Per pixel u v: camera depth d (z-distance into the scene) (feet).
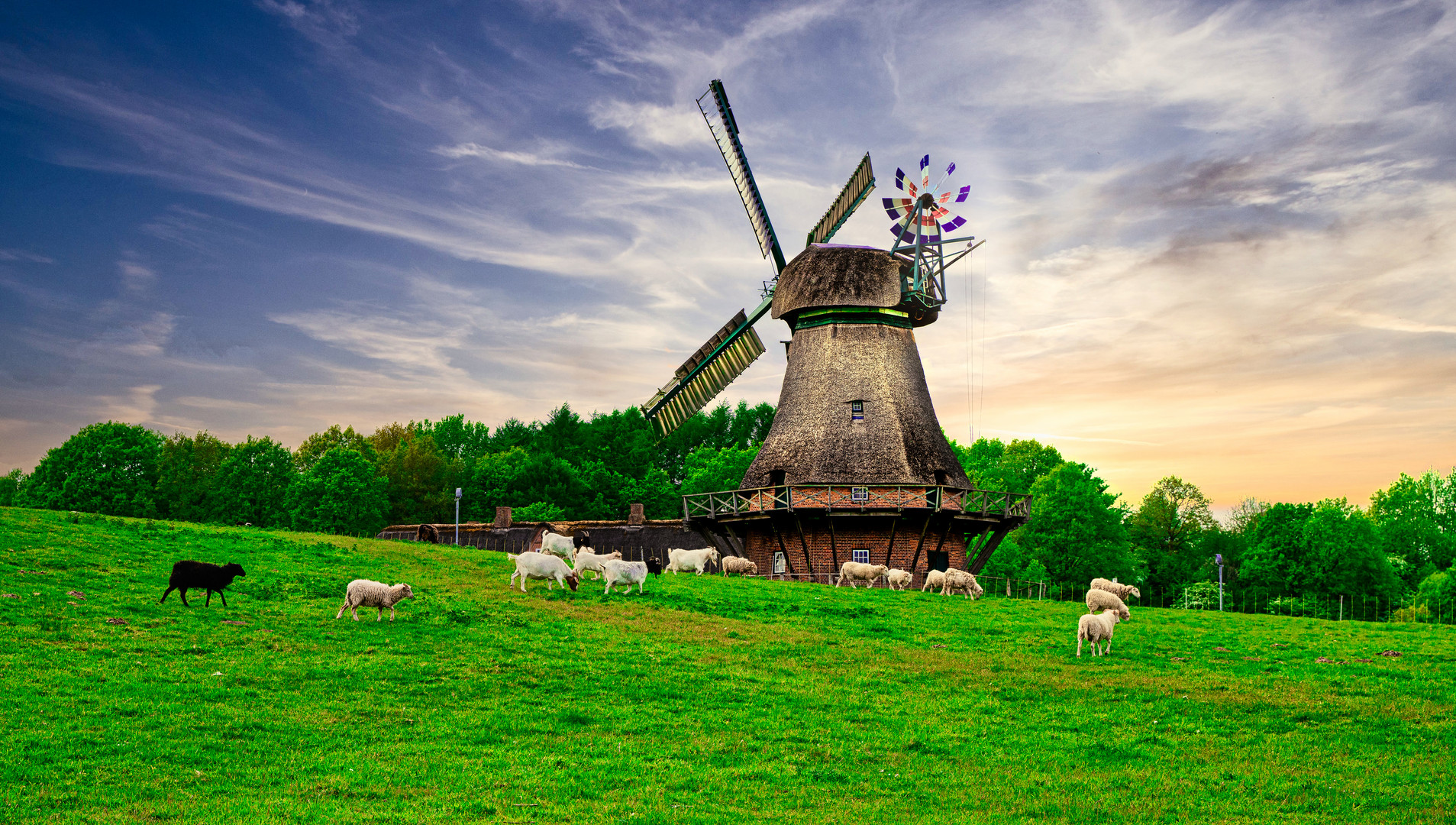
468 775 57.98
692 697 78.23
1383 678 91.56
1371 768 64.44
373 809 51.90
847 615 119.55
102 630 83.71
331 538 154.40
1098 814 55.83
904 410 179.52
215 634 86.74
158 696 68.44
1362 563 258.78
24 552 110.73
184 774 55.11
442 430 475.72
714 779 59.57
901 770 62.90
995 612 126.21
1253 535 278.67
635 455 408.87
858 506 169.07
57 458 294.46
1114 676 90.22
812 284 185.78
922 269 189.37
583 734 67.46
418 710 70.54
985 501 175.32
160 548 124.26
